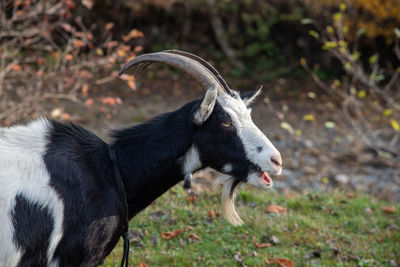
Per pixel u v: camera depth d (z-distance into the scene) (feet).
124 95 99.50
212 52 125.49
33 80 63.46
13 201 22.39
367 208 50.06
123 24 117.60
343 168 69.51
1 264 22.40
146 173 26.16
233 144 26.17
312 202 50.39
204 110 25.00
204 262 36.22
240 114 26.48
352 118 95.91
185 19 123.24
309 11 115.34
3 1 57.72
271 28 123.95
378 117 96.48
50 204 23.00
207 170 59.72
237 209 44.16
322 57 118.01
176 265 35.32
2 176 22.58
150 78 113.09
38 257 23.04
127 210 25.81
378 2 107.24
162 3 116.88
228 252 37.73
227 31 124.16
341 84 113.29
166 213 43.06
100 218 24.16
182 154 26.27
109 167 25.70
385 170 69.67
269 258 37.17
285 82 115.55
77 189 23.73
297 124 90.58
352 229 44.88
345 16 109.91
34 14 58.08
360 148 78.48
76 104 86.33
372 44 116.88
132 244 38.14
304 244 40.60
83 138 26.00
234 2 121.70
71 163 24.16
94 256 24.48
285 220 44.19
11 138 24.13
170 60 27.07
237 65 121.70
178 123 26.35
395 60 118.21
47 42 85.15
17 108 61.67
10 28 60.13
